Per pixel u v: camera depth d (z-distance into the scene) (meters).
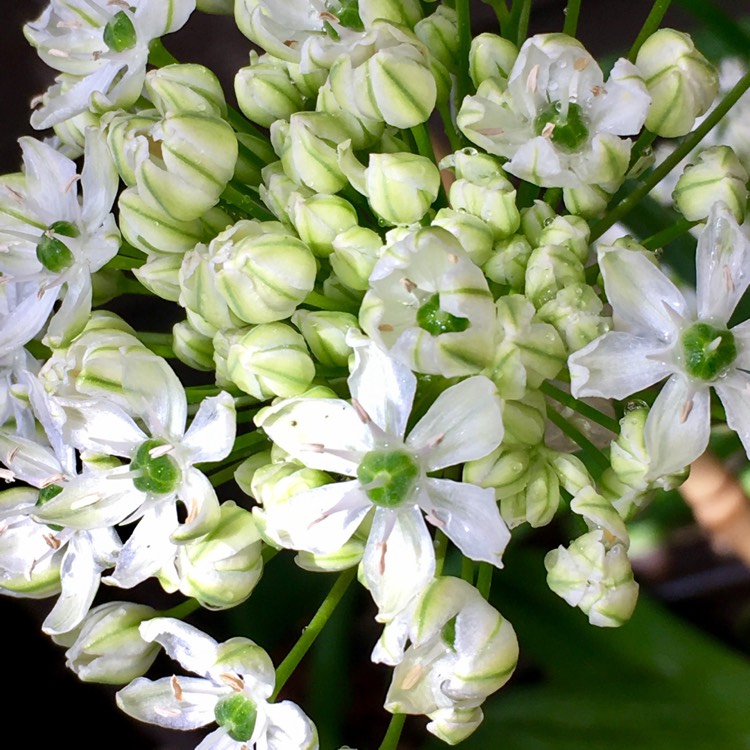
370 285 0.13
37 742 0.18
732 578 0.18
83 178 0.14
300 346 0.13
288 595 0.18
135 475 0.14
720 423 0.15
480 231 0.13
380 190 0.13
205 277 0.13
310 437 0.13
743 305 0.16
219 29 0.21
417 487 0.13
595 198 0.14
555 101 0.14
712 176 0.14
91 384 0.13
